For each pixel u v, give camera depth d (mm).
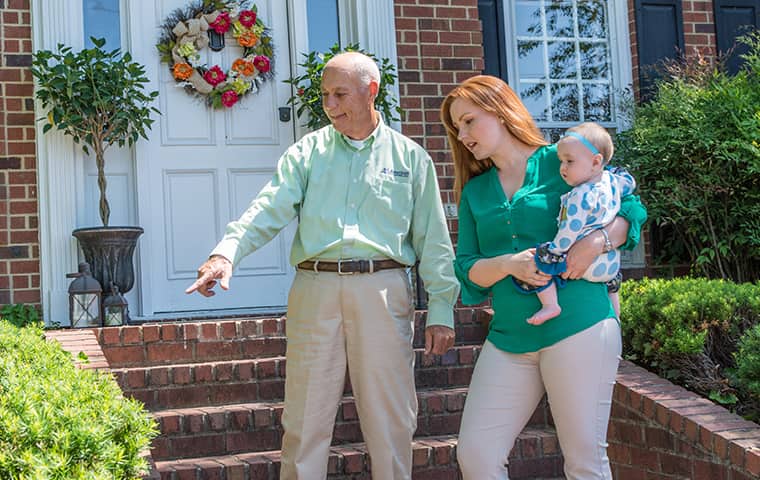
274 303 6566
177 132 6441
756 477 3559
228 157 6527
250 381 4848
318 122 6375
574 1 7410
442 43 6758
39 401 2502
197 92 6477
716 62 7129
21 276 5957
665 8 7344
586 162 2932
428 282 3664
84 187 6164
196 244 6426
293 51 6672
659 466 4152
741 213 6496
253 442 4500
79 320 5473
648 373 4590
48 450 2184
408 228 3674
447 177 6691
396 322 3580
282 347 5195
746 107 6395
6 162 5980
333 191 3600
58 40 6113
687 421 3961
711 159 6418
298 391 3564
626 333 4910
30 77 6051
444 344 3627
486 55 7105
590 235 2914
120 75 5922
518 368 2990
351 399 4672
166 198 6383
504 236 3066
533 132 3127
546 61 7305
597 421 2902
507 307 3025
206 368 4781
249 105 6590
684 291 4809
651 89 7199
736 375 4328
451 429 4730
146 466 2467
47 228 5996
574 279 2939
